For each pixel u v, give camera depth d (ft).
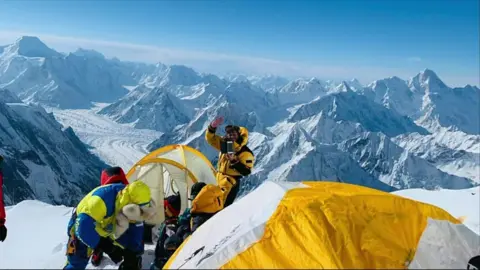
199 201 23.88
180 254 19.53
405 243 16.47
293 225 16.79
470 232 17.28
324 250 15.47
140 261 20.80
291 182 21.53
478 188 43.50
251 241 16.70
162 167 32.09
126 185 19.49
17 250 23.54
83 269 18.78
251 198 20.31
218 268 16.21
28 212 32.22
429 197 41.04
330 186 20.72
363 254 15.76
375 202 17.98
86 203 18.26
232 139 29.09
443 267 15.96
